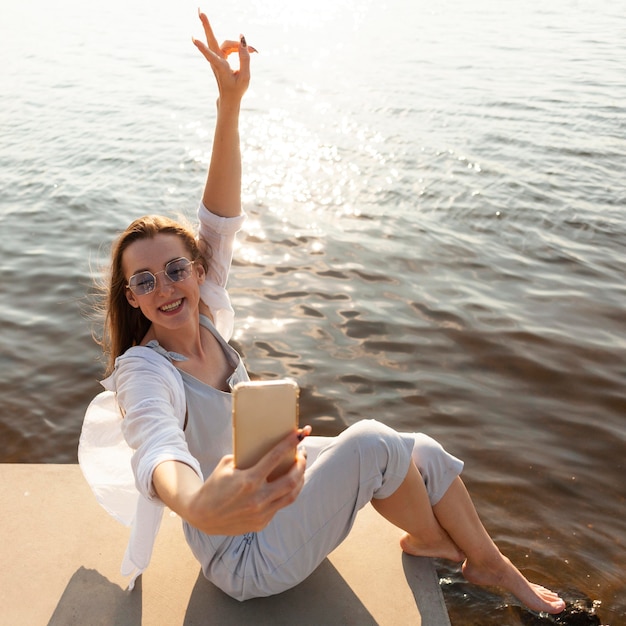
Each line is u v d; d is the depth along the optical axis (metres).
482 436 4.11
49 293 5.96
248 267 6.42
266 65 17.05
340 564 2.46
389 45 19.58
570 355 4.91
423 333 5.23
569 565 3.14
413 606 2.29
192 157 10.04
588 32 20.86
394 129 11.32
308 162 9.82
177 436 1.78
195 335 2.19
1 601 2.30
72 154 10.19
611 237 7.05
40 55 18.80
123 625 2.21
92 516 2.66
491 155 9.78
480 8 27.91
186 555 2.50
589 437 4.09
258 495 1.42
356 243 6.98
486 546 2.39
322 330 5.30
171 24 24.69
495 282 6.07
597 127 10.98
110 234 7.36
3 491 2.78
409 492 2.17
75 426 4.38
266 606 2.28
